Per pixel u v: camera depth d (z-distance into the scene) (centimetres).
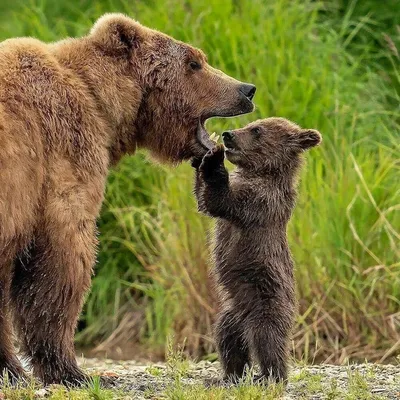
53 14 2006
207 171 1113
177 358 1211
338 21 1972
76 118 1102
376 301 1548
